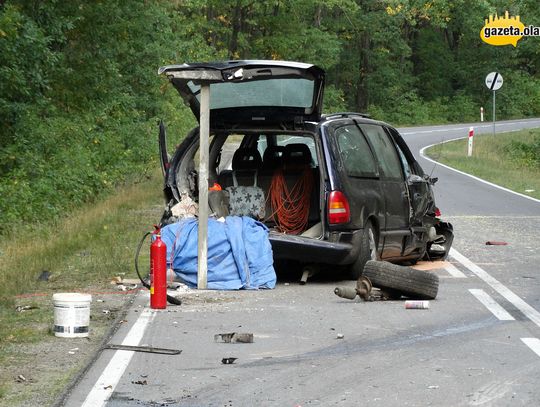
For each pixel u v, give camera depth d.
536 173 50.12
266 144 18.67
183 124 50.56
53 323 12.99
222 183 17.81
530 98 123.56
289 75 15.84
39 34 29.53
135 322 13.09
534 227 25.33
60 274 17.20
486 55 122.12
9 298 14.60
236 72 15.56
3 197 24.33
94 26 38.75
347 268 16.84
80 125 35.06
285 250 16.20
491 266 18.70
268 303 14.66
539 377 10.11
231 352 11.31
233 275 16.06
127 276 17.09
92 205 28.44
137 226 23.61
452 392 9.50
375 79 112.50
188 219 16.62
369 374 10.24
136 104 47.62
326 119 16.84
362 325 12.94
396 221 17.89
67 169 29.11
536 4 75.25
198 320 13.27
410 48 113.75
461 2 108.81
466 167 49.12
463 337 12.16
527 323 13.10
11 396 9.36
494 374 10.23
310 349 11.48
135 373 10.28
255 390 9.59
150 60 48.16
